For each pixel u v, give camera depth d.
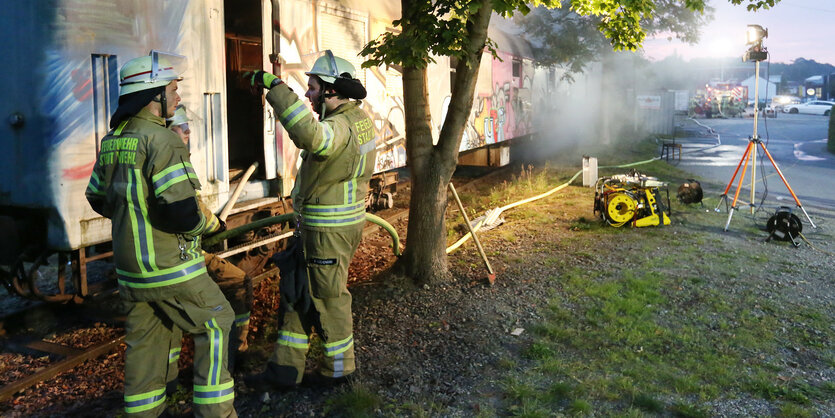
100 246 4.92
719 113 43.50
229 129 7.14
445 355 4.25
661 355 4.27
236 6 7.25
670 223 8.37
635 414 3.43
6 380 3.96
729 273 6.17
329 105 3.48
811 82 85.50
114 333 4.74
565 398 3.67
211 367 3.02
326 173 3.38
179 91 4.71
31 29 3.93
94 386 3.94
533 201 10.26
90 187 2.99
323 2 6.43
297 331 3.62
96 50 4.10
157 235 2.84
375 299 5.32
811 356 4.32
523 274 6.07
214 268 4.03
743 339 4.55
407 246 5.82
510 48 14.18
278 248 6.35
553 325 4.74
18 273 4.50
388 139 8.21
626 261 6.57
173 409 3.55
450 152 5.61
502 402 3.64
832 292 5.68
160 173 2.74
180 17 4.71
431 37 4.96
